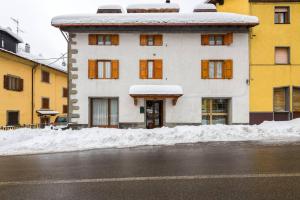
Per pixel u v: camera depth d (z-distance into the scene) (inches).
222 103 814.5
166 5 884.6
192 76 797.2
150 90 761.0
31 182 267.9
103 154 426.0
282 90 826.8
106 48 797.9
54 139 551.5
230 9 898.1
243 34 802.2
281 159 367.2
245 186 245.1
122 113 794.2
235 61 798.5
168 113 792.3
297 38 816.3
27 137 602.2
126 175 290.7
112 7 874.8
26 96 1040.8
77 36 799.1
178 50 799.1
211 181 262.5
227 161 357.4
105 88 795.4
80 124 794.2
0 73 884.6
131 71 797.9
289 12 818.8
